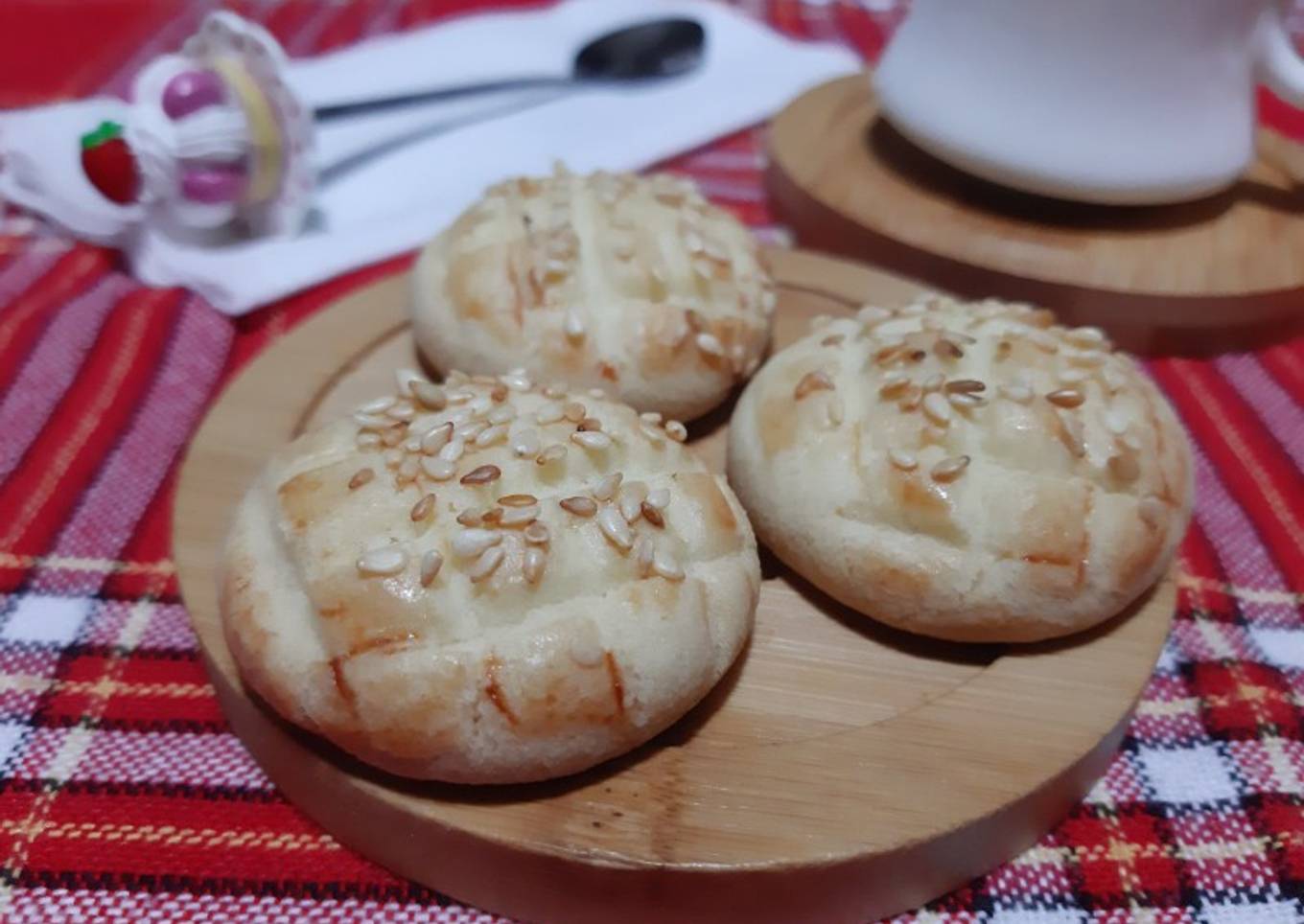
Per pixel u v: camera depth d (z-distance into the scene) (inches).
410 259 10.4
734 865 5.9
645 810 6.1
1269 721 7.2
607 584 6.3
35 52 12.7
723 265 8.6
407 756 6.0
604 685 6.1
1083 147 9.5
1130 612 7.2
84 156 9.9
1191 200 10.3
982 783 6.3
